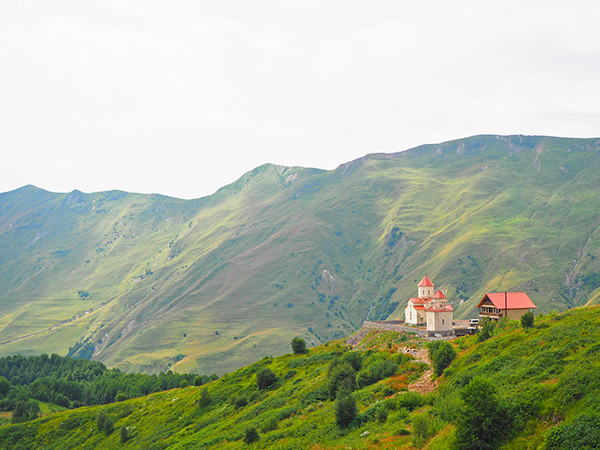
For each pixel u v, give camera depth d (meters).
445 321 91.31
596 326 45.53
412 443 40.28
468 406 37.16
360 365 73.25
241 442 61.62
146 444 91.25
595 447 29.22
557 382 37.16
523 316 56.47
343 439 46.28
